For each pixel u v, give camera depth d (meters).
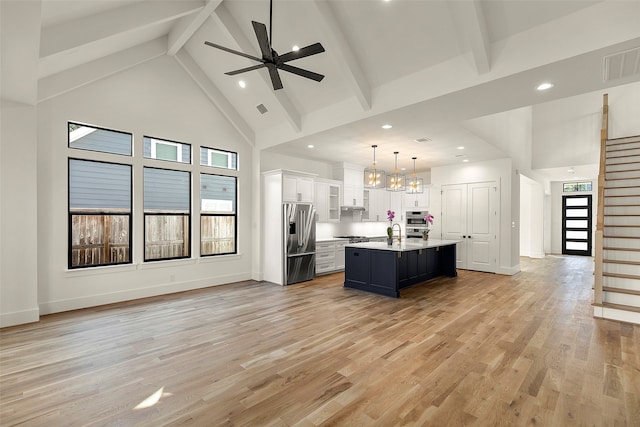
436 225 8.48
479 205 7.65
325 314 4.25
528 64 2.99
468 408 2.18
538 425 2.00
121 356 2.99
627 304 4.09
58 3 3.03
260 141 6.39
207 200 6.01
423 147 6.20
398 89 4.01
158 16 3.85
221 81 5.59
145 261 5.17
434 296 5.23
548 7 2.80
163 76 5.30
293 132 5.61
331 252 7.32
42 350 3.11
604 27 2.62
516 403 2.24
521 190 11.37
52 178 4.24
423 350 3.12
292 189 6.32
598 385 2.47
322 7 3.44
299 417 2.09
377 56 3.83
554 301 4.94
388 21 3.40
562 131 9.01
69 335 3.49
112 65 4.61
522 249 11.37
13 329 3.66
